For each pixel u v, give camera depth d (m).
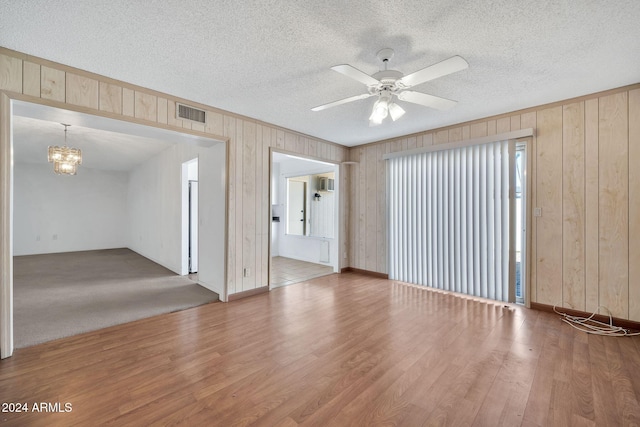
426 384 1.91
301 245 6.70
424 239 4.29
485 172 3.68
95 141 5.13
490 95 3.01
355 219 5.32
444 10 1.75
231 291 3.66
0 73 2.14
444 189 4.07
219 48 2.18
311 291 4.09
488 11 1.76
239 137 3.71
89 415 1.61
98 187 8.00
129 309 3.31
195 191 5.27
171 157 5.46
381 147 4.90
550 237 3.24
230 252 3.66
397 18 1.83
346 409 1.68
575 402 1.73
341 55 2.27
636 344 2.47
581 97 3.04
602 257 2.94
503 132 3.52
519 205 3.50
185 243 5.08
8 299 2.21
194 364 2.14
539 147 3.29
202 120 3.32
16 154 6.17
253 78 2.66
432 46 2.14
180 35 2.02
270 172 4.07
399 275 4.63
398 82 2.08
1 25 1.87
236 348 2.40
